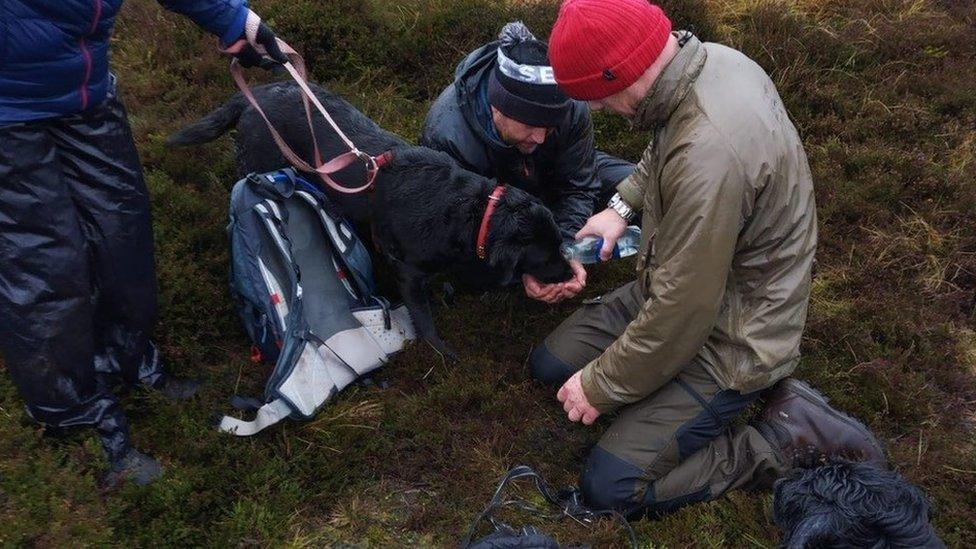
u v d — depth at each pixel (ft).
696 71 7.76
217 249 11.62
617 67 7.63
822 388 10.57
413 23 16.29
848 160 14.11
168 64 15.20
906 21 17.10
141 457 8.84
